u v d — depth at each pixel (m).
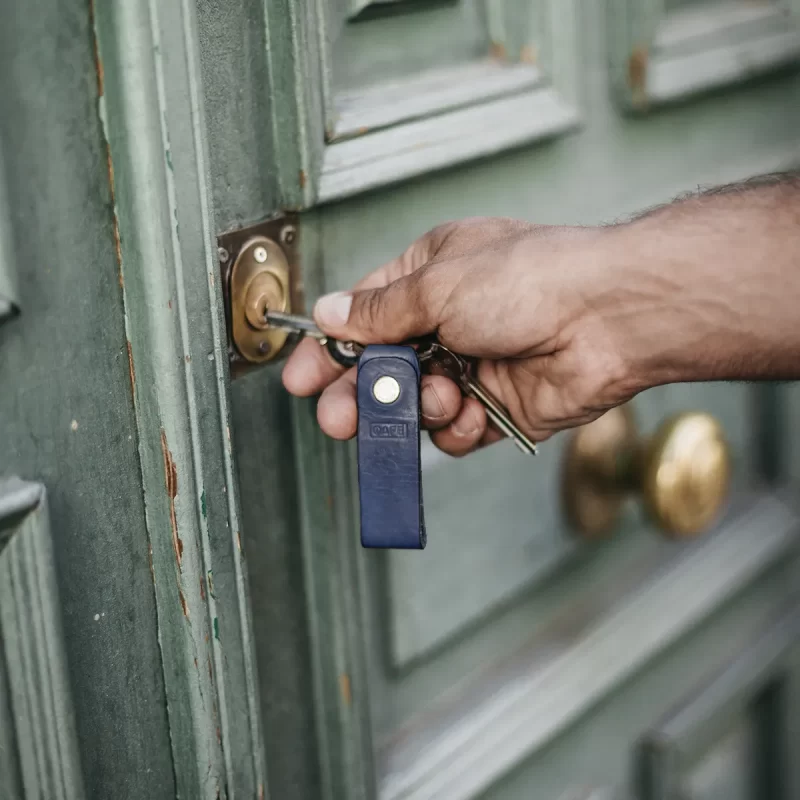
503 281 0.66
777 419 1.38
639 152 1.07
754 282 0.64
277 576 0.80
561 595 1.12
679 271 0.65
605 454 1.08
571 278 0.66
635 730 1.22
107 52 0.58
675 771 1.25
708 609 1.24
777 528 1.37
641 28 0.99
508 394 0.76
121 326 0.63
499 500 0.99
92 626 0.65
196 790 0.71
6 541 0.59
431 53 0.86
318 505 0.80
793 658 1.44
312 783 0.87
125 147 0.59
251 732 0.72
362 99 0.79
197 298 0.63
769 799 1.48
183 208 0.61
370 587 0.90
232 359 0.72
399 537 0.67
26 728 0.60
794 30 1.21
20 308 0.57
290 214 0.74
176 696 0.70
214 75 0.67
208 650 0.68
